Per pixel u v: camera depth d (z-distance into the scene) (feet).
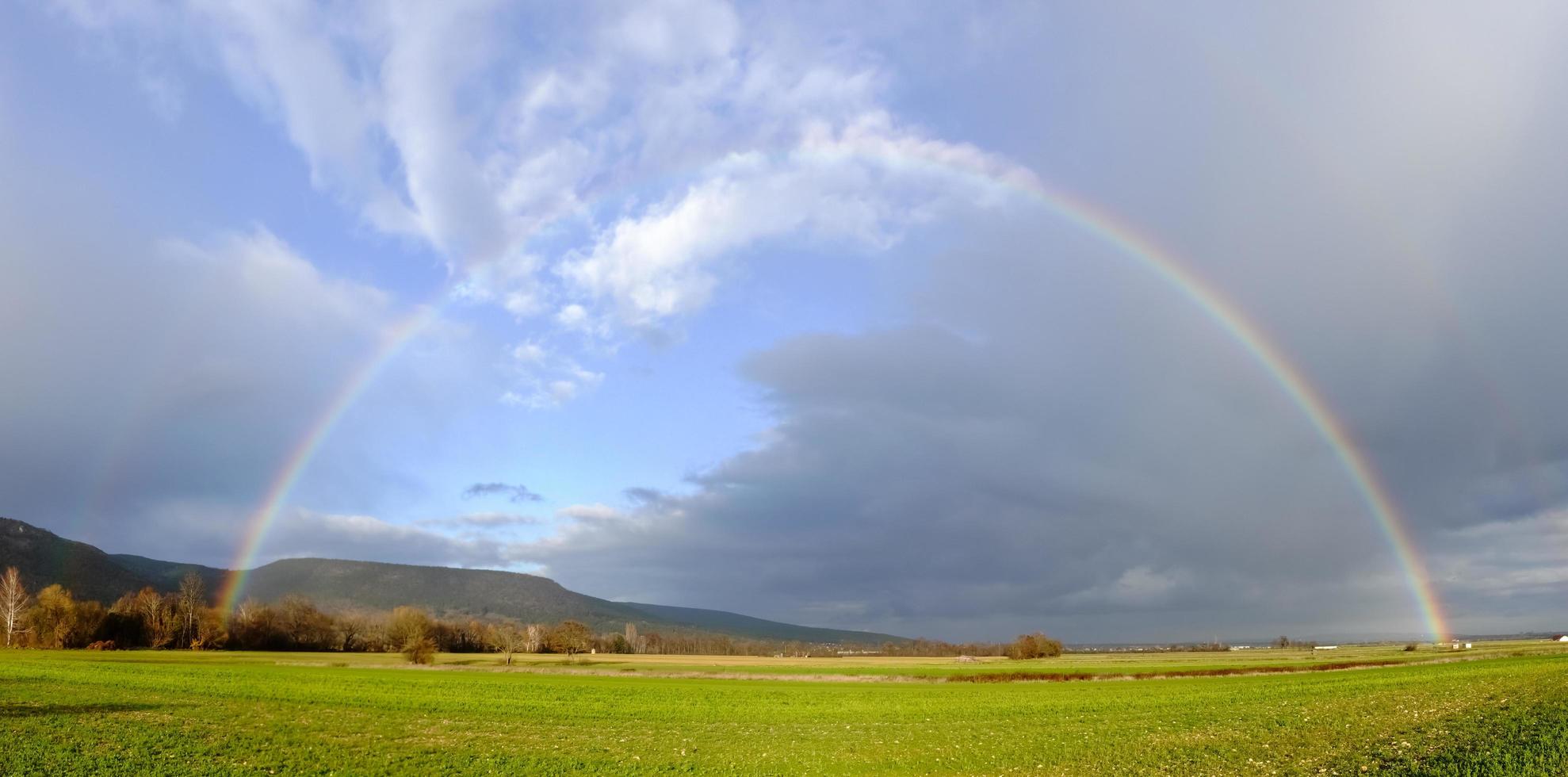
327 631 603.67
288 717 173.17
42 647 464.24
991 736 164.86
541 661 485.15
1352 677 324.19
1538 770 96.94
